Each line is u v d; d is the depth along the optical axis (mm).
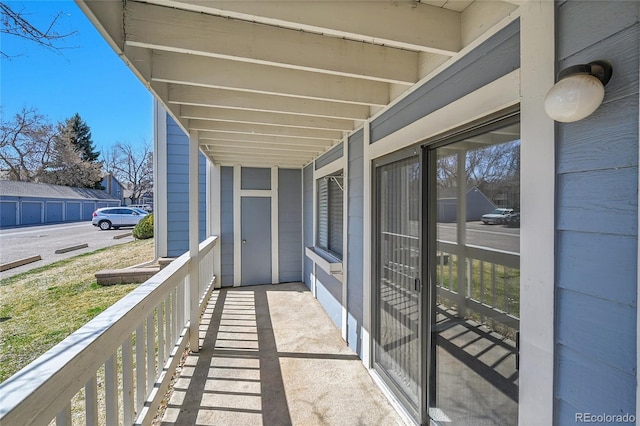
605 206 933
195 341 3129
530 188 1185
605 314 936
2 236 14320
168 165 6496
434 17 1553
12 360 2873
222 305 4598
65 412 1095
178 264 2877
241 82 2035
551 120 1098
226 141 3869
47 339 3324
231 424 2105
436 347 1961
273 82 2100
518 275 1371
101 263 7719
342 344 3311
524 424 1211
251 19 1344
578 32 1016
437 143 1914
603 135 936
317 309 4430
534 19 1163
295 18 1356
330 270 3590
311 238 5367
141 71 1736
